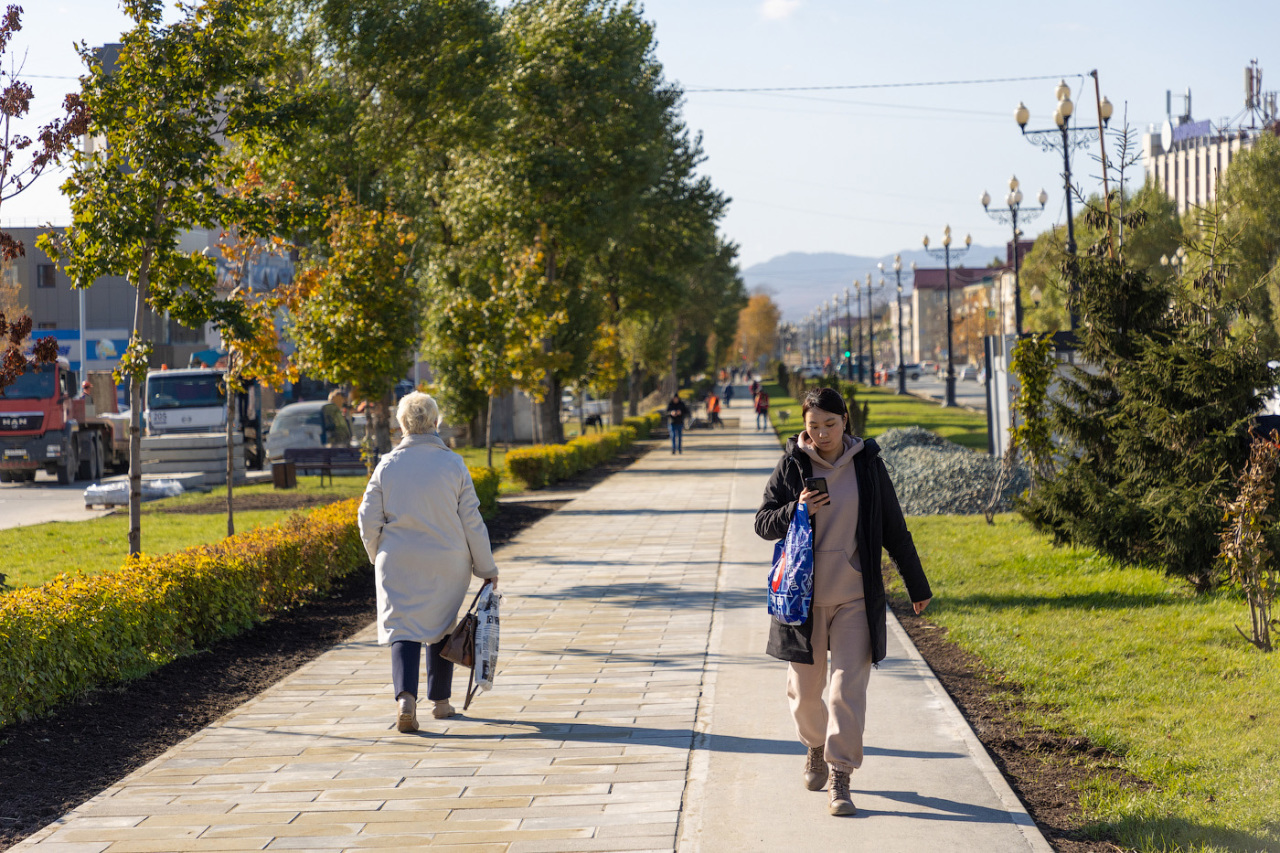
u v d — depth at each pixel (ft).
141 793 17.02
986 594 32.04
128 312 213.87
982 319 393.91
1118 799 15.78
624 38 105.19
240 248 48.85
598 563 41.32
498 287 86.69
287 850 14.60
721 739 18.94
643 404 273.54
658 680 23.36
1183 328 34.04
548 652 26.43
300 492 77.77
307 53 90.43
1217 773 16.56
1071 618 28.22
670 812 15.56
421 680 24.40
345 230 56.65
